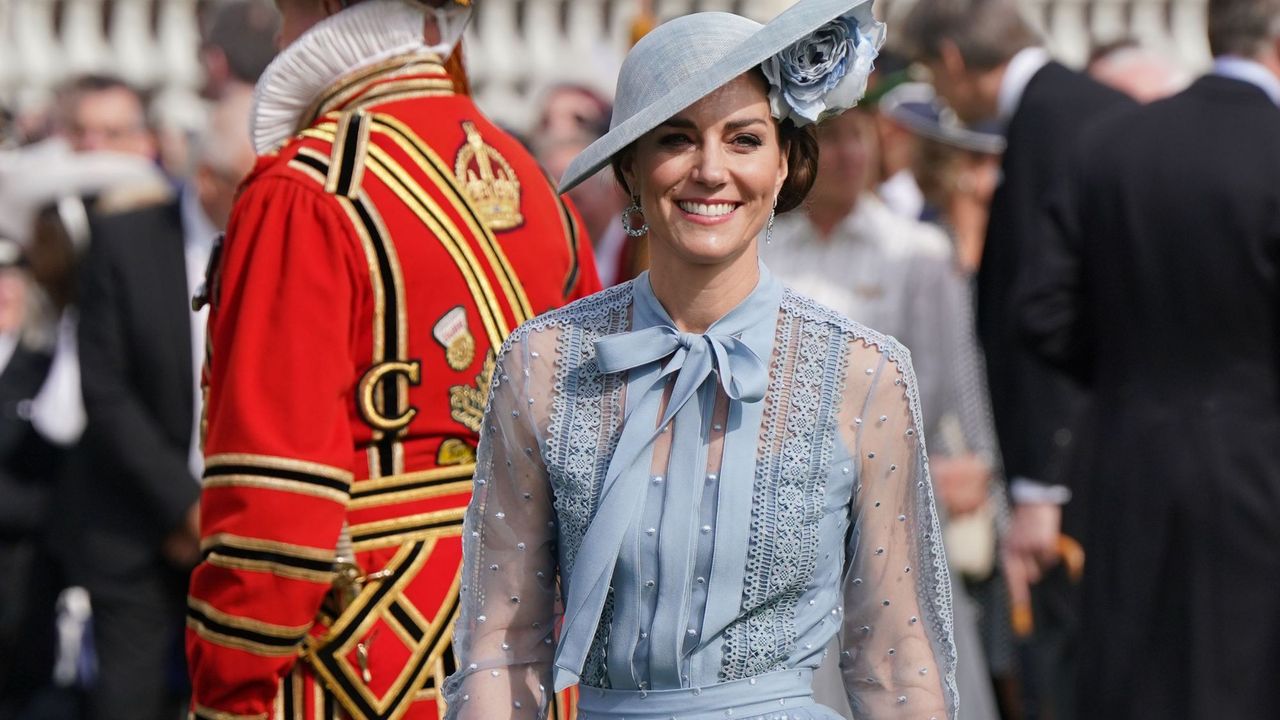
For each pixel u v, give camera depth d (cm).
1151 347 845
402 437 556
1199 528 830
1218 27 845
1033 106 959
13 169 1117
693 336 449
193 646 541
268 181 553
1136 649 848
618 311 465
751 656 454
